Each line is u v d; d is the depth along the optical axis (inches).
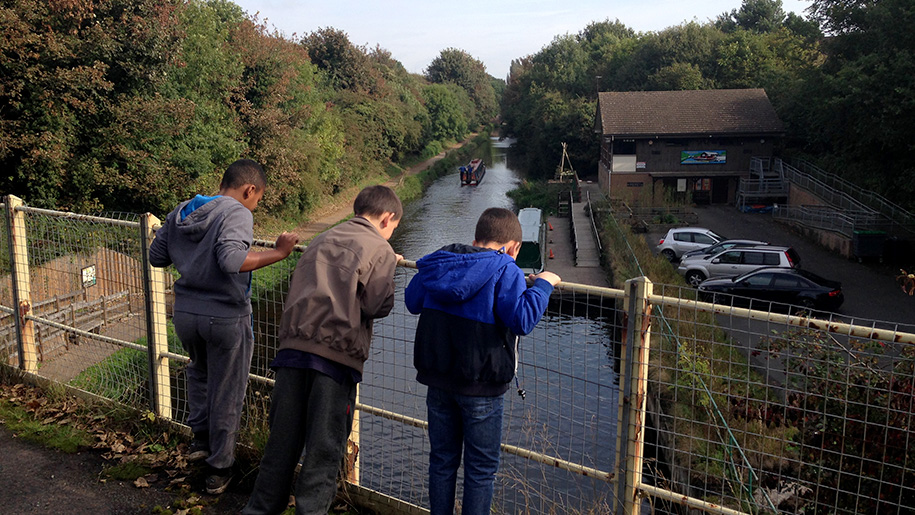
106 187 855.1
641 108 1697.8
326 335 110.6
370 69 2593.5
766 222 1365.7
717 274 879.7
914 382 114.7
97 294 198.1
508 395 313.6
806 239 1178.0
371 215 119.3
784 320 100.9
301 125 1528.1
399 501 139.3
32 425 179.3
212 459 144.6
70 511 140.0
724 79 2091.5
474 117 5039.4
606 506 127.3
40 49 769.6
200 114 1044.5
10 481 151.9
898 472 163.8
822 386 167.8
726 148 1642.5
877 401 163.2
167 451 164.7
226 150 1071.0
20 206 206.8
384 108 2373.3
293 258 157.6
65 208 828.6
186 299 139.3
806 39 1317.7
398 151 2561.5
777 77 1889.8
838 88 1047.6
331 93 2274.9
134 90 885.2
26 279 210.4
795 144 1705.2
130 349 191.5
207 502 143.9
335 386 111.7
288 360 111.9
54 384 199.0
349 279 111.4
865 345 168.9
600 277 994.1
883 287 845.2
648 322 114.0
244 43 1309.1
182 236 138.7
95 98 847.1
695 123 1646.2
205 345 142.7
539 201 1801.2
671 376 345.4
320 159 1567.4
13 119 779.4
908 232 1027.3
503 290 104.7
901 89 944.9
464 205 1871.3
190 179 950.4
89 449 168.2
